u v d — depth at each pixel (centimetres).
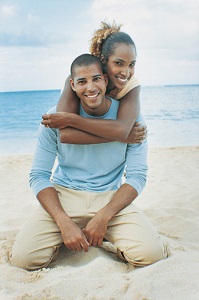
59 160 321
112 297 230
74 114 291
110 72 315
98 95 292
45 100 3444
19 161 840
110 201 297
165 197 505
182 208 442
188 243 329
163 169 704
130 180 307
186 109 2131
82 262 290
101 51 322
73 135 293
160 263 271
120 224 294
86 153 306
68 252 308
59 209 291
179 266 267
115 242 294
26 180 657
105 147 306
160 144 1173
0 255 300
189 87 4369
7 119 2091
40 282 258
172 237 346
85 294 236
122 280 251
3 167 776
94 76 287
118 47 307
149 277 252
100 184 311
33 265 284
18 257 282
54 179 325
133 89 328
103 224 285
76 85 292
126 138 301
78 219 304
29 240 284
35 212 301
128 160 318
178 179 619
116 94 328
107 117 312
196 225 373
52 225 292
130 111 308
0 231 359
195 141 1205
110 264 276
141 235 283
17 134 1521
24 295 236
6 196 547
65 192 312
